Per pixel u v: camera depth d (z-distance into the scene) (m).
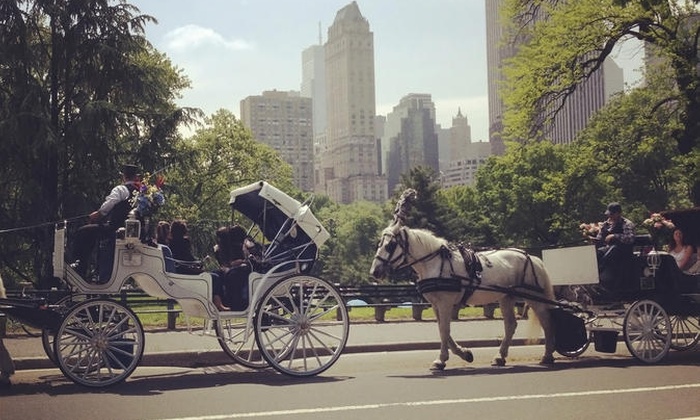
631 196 56.38
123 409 8.77
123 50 30.81
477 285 12.61
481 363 13.39
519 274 13.14
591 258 12.98
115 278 10.95
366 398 9.31
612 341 13.14
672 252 14.20
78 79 31.36
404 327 19.56
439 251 12.58
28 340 16.09
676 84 30.86
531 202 61.25
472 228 66.88
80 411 8.70
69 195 29.20
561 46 29.83
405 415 8.26
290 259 12.16
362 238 123.06
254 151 55.56
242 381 11.04
